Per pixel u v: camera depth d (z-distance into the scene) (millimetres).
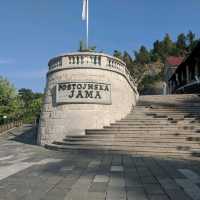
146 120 19141
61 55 20203
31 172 9945
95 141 16312
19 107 55000
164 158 12898
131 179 8633
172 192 7117
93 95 19375
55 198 6715
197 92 34656
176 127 16828
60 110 19766
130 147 14828
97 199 6602
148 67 97000
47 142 20281
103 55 20094
